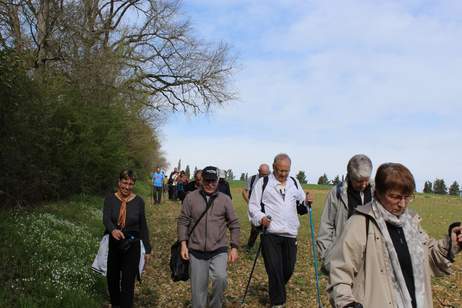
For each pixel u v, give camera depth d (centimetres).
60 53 1966
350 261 330
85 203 1554
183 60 3045
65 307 598
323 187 6706
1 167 1023
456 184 8062
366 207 341
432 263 349
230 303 732
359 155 533
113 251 642
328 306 736
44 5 1872
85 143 1584
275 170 721
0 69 880
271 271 686
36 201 1307
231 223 616
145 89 3012
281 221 695
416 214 351
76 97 1681
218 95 3144
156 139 3675
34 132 1112
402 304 318
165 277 891
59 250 824
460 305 740
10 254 722
